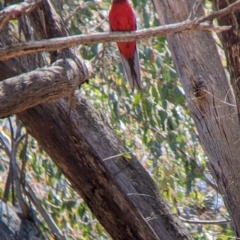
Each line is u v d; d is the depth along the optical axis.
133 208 9.85
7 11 6.53
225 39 9.05
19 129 12.24
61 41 6.97
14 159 11.71
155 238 9.89
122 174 10.10
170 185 12.52
